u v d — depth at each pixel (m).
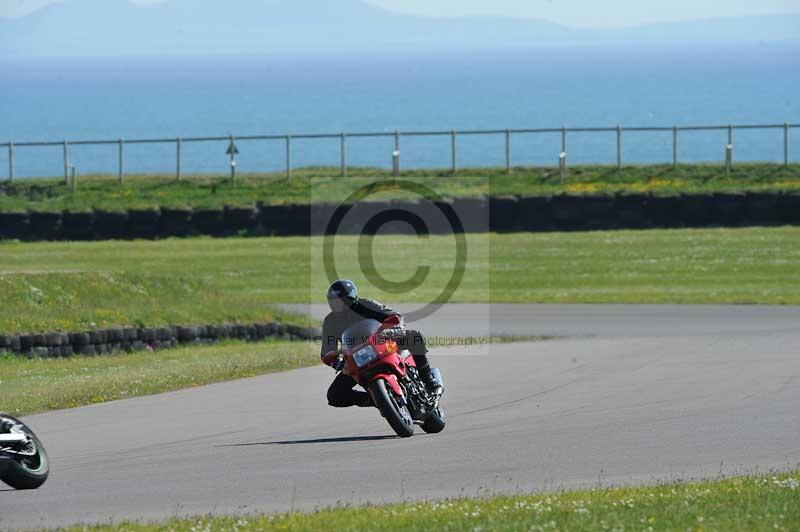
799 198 159.50
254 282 123.50
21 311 84.94
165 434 49.75
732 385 61.62
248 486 39.00
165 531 31.28
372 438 48.25
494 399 58.88
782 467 41.00
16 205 169.38
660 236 152.88
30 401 58.12
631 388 61.44
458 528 30.38
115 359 80.19
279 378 67.81
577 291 113.62
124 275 97.56
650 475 40.03
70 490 38.69
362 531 30.39
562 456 43.66
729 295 107.88
